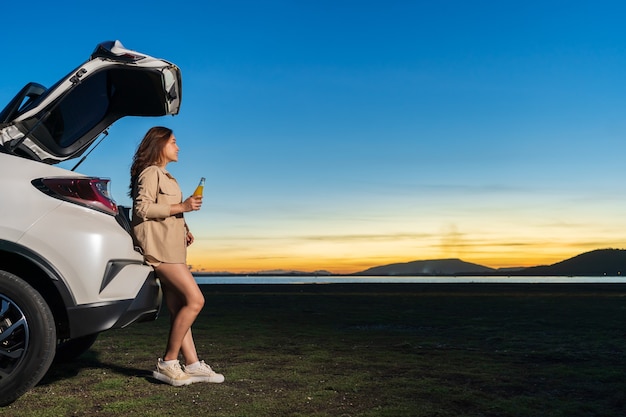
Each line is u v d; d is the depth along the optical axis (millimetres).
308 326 8336
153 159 4020
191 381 4062
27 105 3953
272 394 3766
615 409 3527
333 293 23266
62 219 3377
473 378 4418
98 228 3455
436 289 31594
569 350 5980
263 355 5461
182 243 3949
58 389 3822
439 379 4359
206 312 11023
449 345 6332
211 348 5922
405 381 4254
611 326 8492
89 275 3359
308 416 3238
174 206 3807
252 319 9430
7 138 3609
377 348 6031
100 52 3730
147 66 3932
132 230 3900
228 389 3891
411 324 8781
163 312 10492
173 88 4355
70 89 3648
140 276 3652
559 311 11578
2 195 3322
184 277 3896
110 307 3418
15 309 3299
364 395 3785
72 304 3336
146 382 4074
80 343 4891
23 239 3287
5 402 3307
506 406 3549
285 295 20094
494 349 6031
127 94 4453
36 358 3260
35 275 3523
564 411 3461
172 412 3264
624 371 4754
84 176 3561
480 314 10781
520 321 9297
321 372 4582
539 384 4227
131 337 6664
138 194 3865
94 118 4348
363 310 11820
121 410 3297
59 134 4023
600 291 27062
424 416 3289
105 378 4203
